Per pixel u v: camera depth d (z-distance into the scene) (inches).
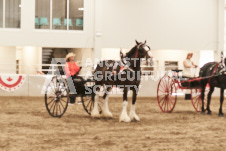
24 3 900.6
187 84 609.9
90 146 354.0
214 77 583.8
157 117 553.6
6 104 701.9
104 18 922.1
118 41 927.0
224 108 693.9
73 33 916.6
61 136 399.9
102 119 526.0
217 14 964.6
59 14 916.6
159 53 1120.2
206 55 1057.5
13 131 427.5
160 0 940.6
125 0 926.4
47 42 910.4
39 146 352.8
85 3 917.8
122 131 431.8
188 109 668.7
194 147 355.3
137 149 343.9
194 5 955.3
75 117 543.8
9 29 901.2
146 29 936.3
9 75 826.8
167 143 370.9
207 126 474.6
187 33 954.1
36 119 519.5
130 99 830.5
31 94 834.2
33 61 1049.5
